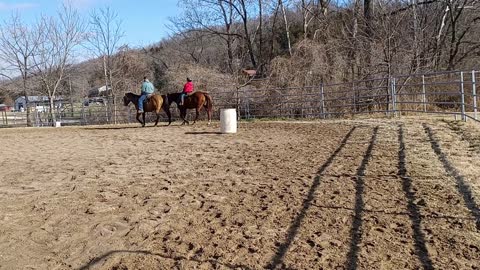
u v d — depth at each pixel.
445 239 4.58
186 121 21.86
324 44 28.62
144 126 22.33
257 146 12.48
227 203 6.38
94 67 47.25
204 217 5.76
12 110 62.56
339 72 25.55
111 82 39.00
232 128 16.72
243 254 4.46
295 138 14.07
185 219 5.70
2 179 8.76
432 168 7.88
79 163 10.55
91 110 33.44
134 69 45.47
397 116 19.38
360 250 4.40
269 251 4.51
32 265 4.42
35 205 6.60
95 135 18.30
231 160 10.17
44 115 37.75
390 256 4.23
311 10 33.44
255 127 18.89
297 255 4.37
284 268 4.09
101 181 8.22
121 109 32.31
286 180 7.68
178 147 12.95
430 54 26.41
